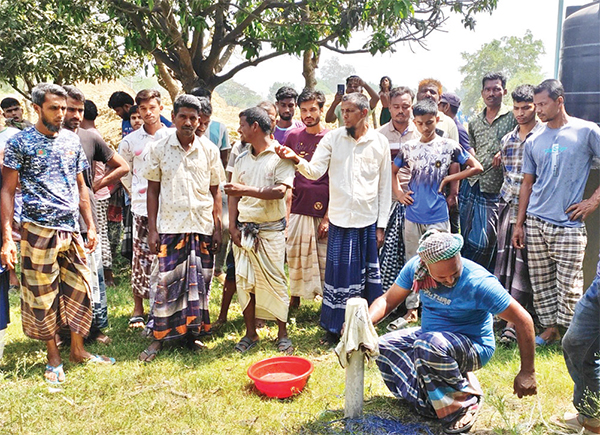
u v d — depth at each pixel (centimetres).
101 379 411
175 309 457
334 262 473
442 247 315
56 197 410
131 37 739
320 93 537
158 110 532
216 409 371
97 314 483
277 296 466
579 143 441
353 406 349
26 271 409
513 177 498
